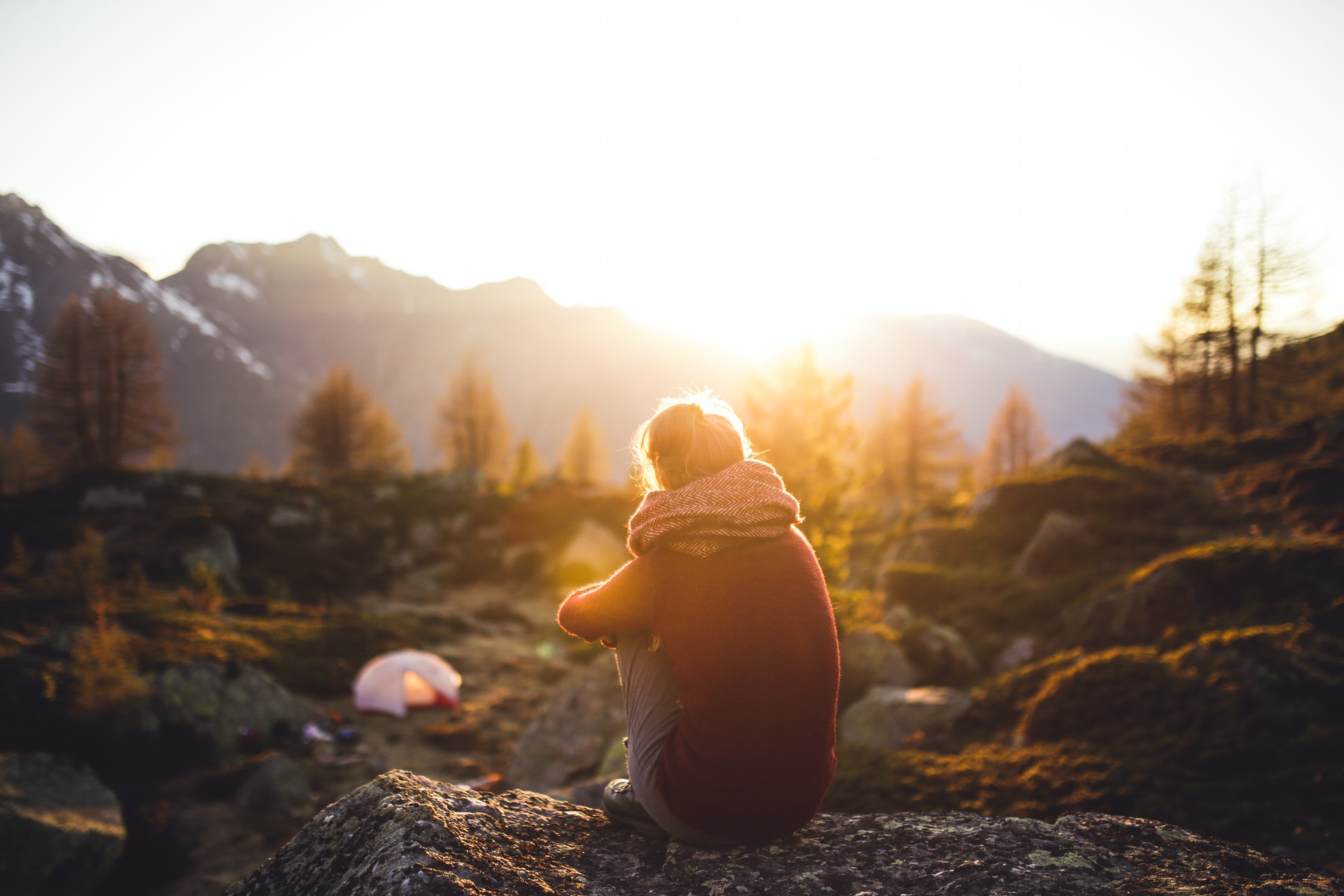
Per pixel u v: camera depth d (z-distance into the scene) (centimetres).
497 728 1404
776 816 184
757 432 1322
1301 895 162
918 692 858
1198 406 3519
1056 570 1448
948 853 192
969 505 2133
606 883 183
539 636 2273
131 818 866
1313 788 471
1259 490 1633
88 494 3453
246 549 2947
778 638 180
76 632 1290
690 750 184
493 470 7000
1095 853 189
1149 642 938
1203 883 171
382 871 166
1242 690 599
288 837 907
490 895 160
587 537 3228
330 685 1555
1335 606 766
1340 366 3191
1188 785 504
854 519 1284
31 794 770
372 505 3900
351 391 6275
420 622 2311
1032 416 6247
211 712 1153
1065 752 604
